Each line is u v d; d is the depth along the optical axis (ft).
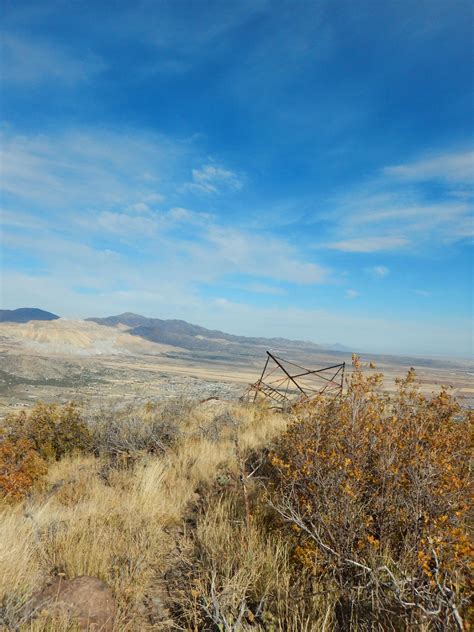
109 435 28.12
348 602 9.88
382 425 13.67
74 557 12.39
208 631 9.63
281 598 10.37
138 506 16.74
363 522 11.11
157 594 11.41
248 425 32.07
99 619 9.77
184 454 24.17
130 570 12.00
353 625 9.11
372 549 10.49
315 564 10.84
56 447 28.84
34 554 12.85
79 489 19.95
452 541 9.62
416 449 12.06
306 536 11.96
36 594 10.70
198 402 44.65
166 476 20.83
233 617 9.72
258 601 10.61
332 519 11.24
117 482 20.72
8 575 11.00
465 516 11.19
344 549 10.69
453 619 8.00
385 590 9.56
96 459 26.91
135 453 24.90
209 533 14.01
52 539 13.80
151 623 10.16
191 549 13.83
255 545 12.73
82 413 35.73
